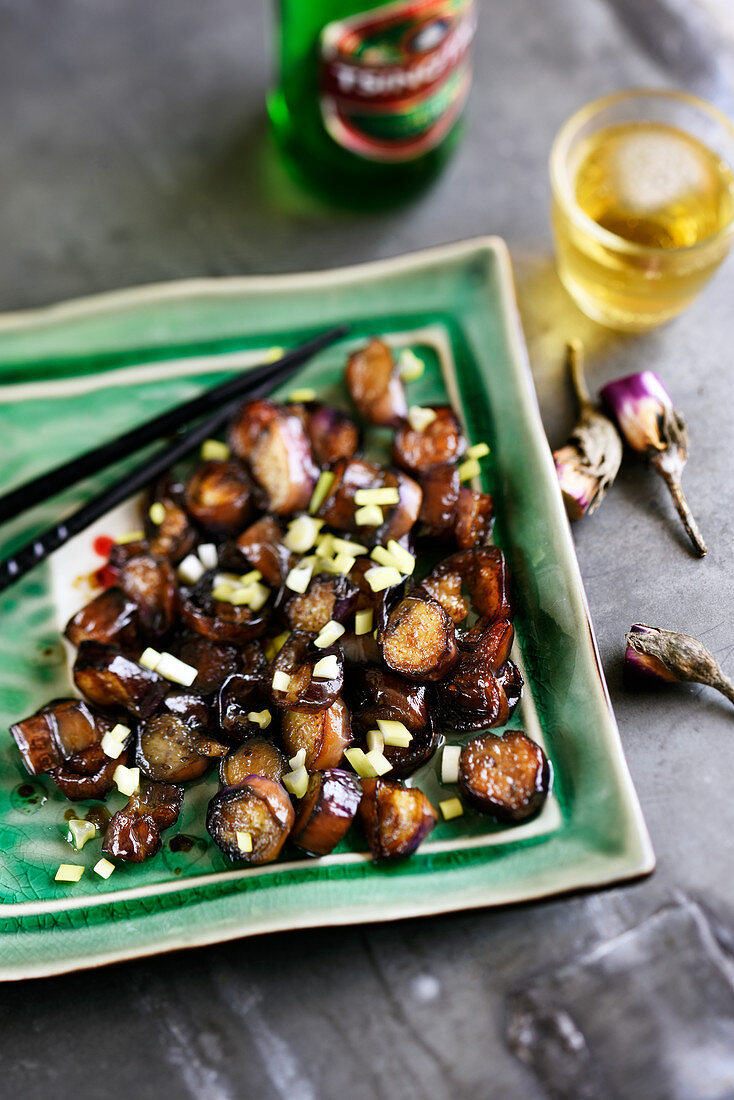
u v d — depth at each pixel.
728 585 0.41
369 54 0.45
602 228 0.46
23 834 0.40
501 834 0.38
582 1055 0.37
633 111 0.46
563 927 0.38
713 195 0.45
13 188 0.51
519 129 0.51
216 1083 0.37
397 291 0.45
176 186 0.51
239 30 0.54
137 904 0.38
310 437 0.43
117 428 0.45
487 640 0.39
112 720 0.40
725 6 0.52
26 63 0.54
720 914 0.38
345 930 0.37
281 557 0.41
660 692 0.40
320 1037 0.38
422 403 0.44
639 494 0.43
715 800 0.39
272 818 0.37
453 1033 0.37
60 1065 0.38
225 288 0.45
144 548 0.42
